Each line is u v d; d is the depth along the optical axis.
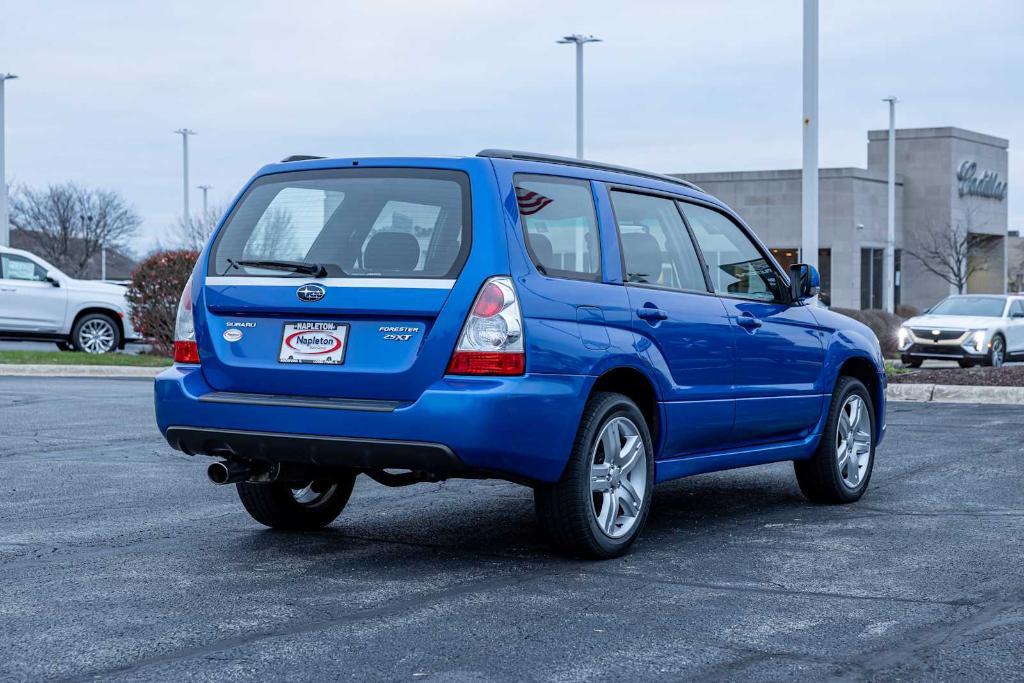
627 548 6.31
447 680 4.22
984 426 12.70
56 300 22.34
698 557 6.27
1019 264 72.31
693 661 4.46
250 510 6.79
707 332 6.80
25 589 5.48
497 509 7.69
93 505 7.73
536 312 5.70
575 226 6.19
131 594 5.40
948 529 7.09
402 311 5.64
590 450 5.99
